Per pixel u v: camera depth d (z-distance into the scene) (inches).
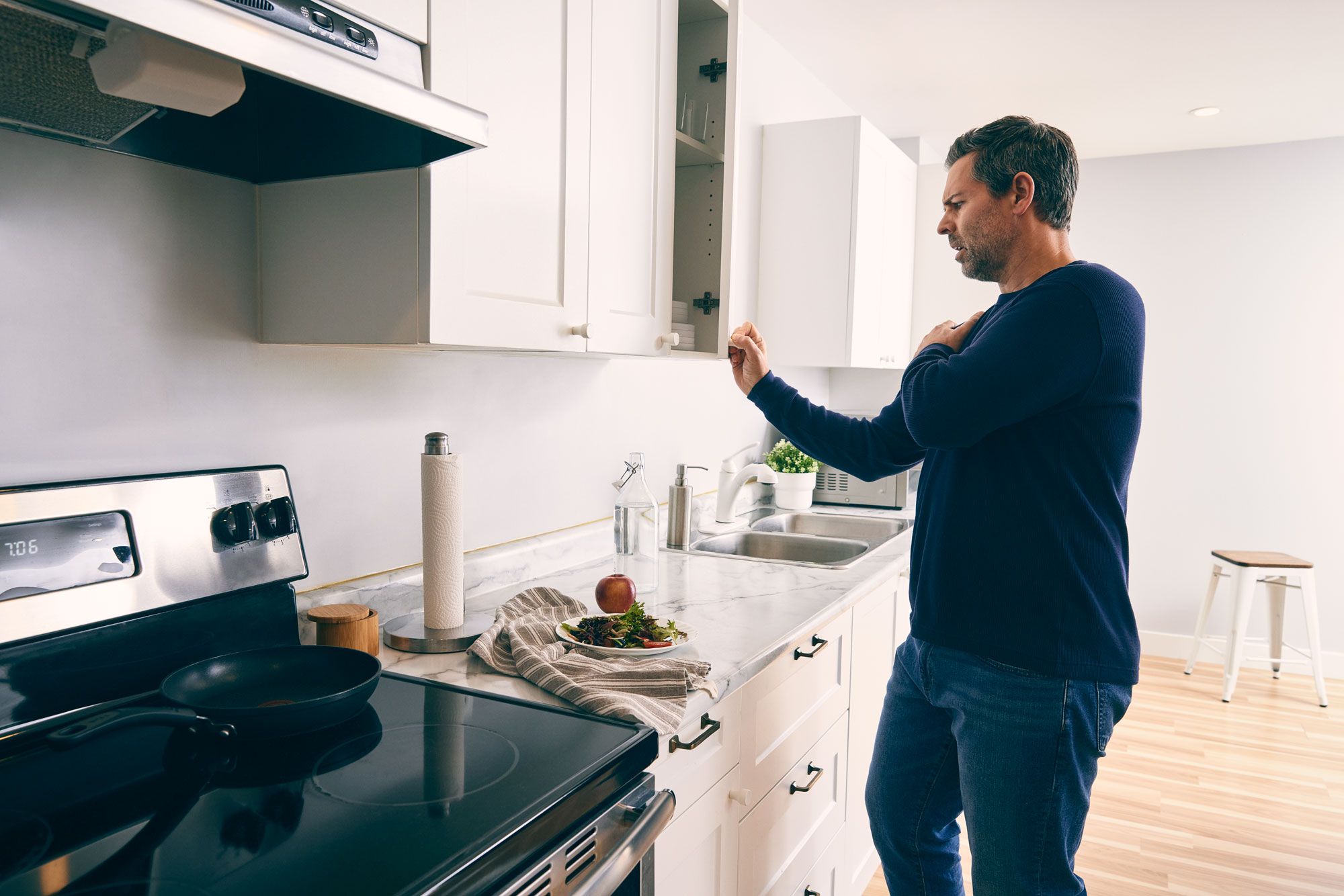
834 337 115.8
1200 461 172.1
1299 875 94.9
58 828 29.9
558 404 77.3
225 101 34.0
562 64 51.2
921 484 61.0
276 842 28.8
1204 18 108.3
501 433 70.0
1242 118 148.1
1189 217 169.6
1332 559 164.9
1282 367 165.8
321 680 42.6
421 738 38.2
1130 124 152.7
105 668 39.8
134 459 43.1
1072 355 51.1
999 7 106.9
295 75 30.5
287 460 51.2
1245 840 102.3
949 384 53.3
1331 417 163.3
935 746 60.6
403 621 56.5
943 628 55.9
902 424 62.8
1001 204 57.3
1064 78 131.2
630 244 59.8
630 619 54.8
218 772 34.5
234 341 47.6
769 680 58.4
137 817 30.7
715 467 112.7
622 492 70.7
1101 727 52.4
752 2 106.7
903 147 164.6
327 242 45.5
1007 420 52.1
